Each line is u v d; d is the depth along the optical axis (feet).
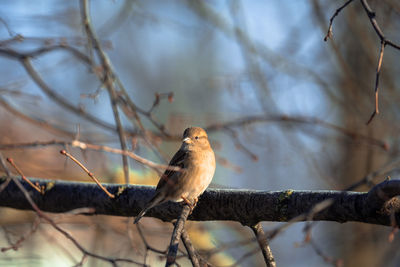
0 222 40.81
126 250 37.93
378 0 46.16
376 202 22.26
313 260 58.59
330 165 49.49
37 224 27.17
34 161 43.93
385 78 50.88
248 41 48.24
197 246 39.60
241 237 46.50
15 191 31.53
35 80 33.73
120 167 45.60
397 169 20.70
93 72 34.68
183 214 25.57
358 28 51.78
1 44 33.45
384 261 47.47
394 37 53.83
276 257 60.34
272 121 40.65
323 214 24.22
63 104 33.99
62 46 34.01
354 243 55.62
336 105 51.85
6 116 46.32
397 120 50.49
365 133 52.90
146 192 29.55
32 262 41.24
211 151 35.01
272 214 25.71
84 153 34.37
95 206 30.40
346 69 49.49
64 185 31.30
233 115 50.60
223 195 27.32
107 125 33.55
